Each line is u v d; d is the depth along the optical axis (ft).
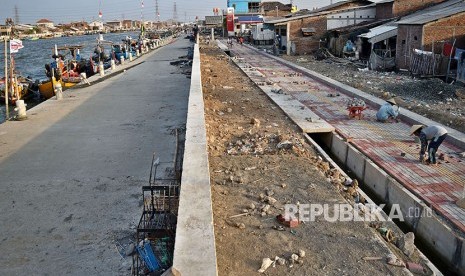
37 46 296.92
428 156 37.86
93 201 28.84
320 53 133.28
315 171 34.01
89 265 21.48
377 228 25.59
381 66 101.24
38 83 98.48
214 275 15.66
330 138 47.37
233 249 22.03
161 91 73.51
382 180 35.01
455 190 32.12
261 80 86.07
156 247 19.58
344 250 22.27
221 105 59.93
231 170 33.81
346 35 130.93
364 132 46.91
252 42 219.61
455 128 47.67
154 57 145.38
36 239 24.08
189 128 35.55
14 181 32.73
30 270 21.17
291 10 300.81
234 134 45.09
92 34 503.61
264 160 36.42
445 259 26.71
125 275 20.58
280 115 54.80
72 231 24.88
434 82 73.92
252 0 294.66
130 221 25.89
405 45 95.96
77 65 124.77
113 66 109.09
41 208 27.94
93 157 38.06
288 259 21.21
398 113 51.93
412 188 32.55
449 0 125.49
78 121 52.01
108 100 66.08
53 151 40.09
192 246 17.63
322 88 75.66
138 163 36.06
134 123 50.31
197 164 26.94
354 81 84.02
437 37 90.38
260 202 27.89
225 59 133.08
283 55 147.43
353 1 155.74
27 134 46.29
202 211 20.75
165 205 22.95
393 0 129.39
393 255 21.89
